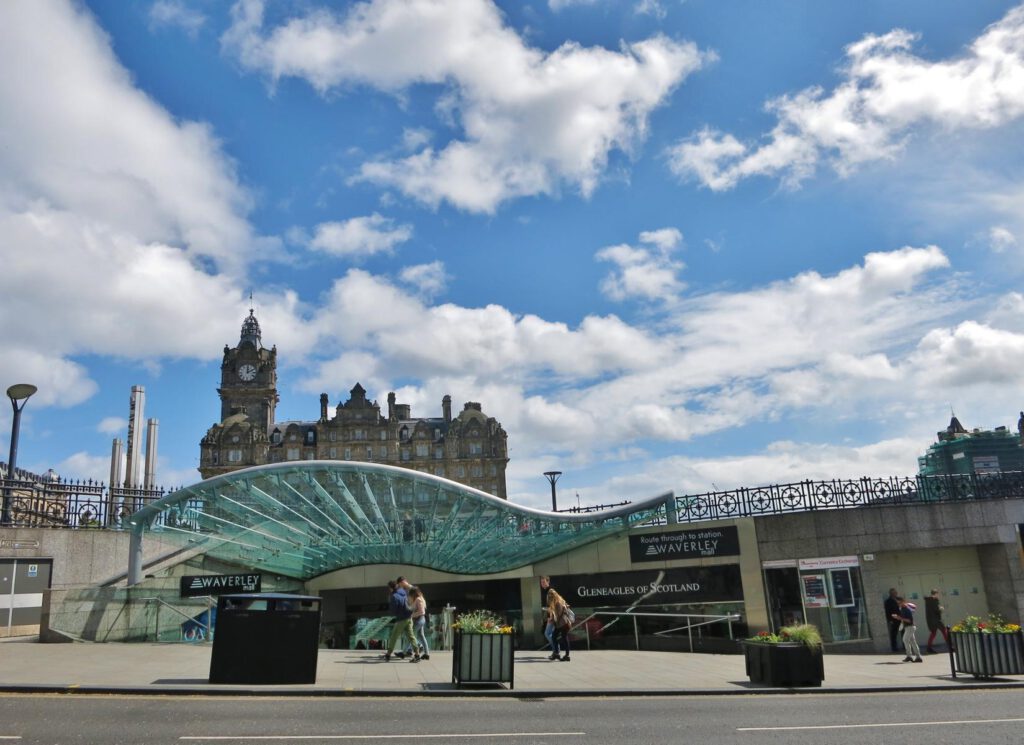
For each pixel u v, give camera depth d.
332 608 30.09
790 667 14.09
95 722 9.36
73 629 20.00
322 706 11.03
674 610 23.88
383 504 25.95
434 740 8.63
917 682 14.82
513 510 25.64
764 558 23.12
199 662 15.80
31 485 23.75
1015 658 14.81
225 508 24.64
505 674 13.19
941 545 23.05
